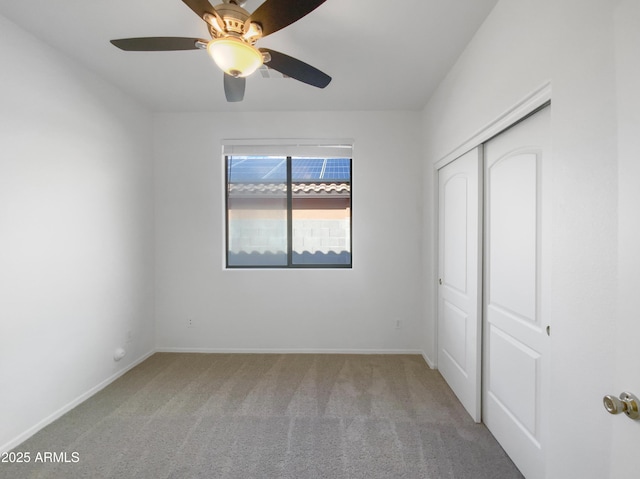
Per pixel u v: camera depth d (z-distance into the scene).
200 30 1.70
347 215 3.05
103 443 1.65
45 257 1.80
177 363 2.68
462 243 2.02
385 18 1.58
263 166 3.05
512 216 1.50
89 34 1.73
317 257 3.06
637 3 0.69
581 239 0.97
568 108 1.02
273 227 3.06
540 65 1.17
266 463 1.50
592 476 0.93
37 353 1.75
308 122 2.85
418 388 2.23
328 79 1.65
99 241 2.22
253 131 2.88
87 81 2.10
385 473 1.44
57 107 1.88
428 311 2.68
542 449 1.28
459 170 2.07
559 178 1.06
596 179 0.91
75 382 2.01
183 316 2.93
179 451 1.59
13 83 1.62
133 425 1.80
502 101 1.45
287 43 1.80
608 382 0.88
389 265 2.88
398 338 2.89
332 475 1.43
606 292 0.88
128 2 1.49
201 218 2.92
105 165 2.28
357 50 1.88
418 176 2.85
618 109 0.75
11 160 1.62
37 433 1.73
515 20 1.33
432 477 1.42
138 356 2.68
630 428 0.71
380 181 2.86
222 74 2.19
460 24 1.64
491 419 1.71
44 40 1.78
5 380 1.59
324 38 1.75
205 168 2.90
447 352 2.32
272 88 2.39
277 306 2.92
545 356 1.27
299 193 3.06
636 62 0.70
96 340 2.19
